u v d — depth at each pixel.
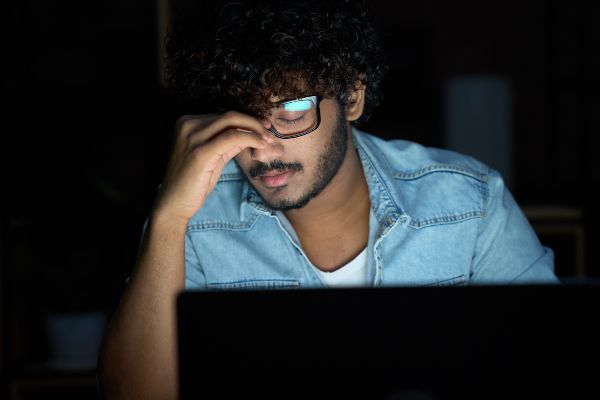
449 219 1.53
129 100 2.54
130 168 2.64
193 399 0.83
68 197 2.44
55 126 2.51
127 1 3.19
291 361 0.83
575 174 4.45
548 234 2.57
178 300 0.83
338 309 0.83
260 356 0.83
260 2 1.29
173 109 2.50
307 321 0.83
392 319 0.83
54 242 2.41
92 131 2.58
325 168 1.32
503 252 1.53
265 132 1.27
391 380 0.83
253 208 1.52
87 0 3.18
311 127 1.27
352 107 1.43
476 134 3.38
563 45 4.46
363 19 1.45
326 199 1.41
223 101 1.33
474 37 5.00
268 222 1.52
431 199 1.54
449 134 3.46
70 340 2.37
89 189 2.48
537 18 4.94
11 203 2.40
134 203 2.47
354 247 1.49
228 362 0.83
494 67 5.00
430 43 4.49
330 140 1.32
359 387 0.83
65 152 2.51
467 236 1.53
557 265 2.57
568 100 4.43
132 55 2.65
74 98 2.50
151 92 2.49
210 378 0.83
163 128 2.49
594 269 2.55
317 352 0.83
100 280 2.43
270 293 0.83
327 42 1.29
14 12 2.61
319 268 1.50
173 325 1.29
